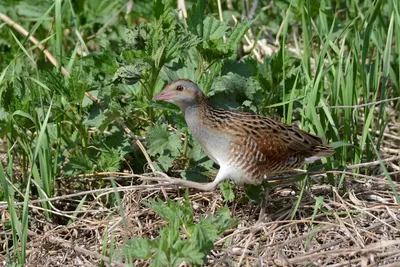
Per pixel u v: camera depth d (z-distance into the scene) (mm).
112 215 11586
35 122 11422
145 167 12281
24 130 11945
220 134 11109
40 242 11047
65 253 10914
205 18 12352
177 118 12016
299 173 12102
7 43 15102
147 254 9625
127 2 15227
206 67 12383
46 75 11867
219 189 11844
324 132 12398
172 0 15070
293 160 11453
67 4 13703
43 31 15203
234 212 11609
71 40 15531
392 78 12812
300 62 13102
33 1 15219
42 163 11508
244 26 12305
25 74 12188
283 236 10930
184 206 10305
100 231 11344
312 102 11930
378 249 10156
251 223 11422
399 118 13938
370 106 12586
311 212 11539
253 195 11289
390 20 12383
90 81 12266
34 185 12062
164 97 11242
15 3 15219
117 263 10180
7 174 12227
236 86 12117
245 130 11062
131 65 11680
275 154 11188
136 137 12141
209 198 11859
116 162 11961
